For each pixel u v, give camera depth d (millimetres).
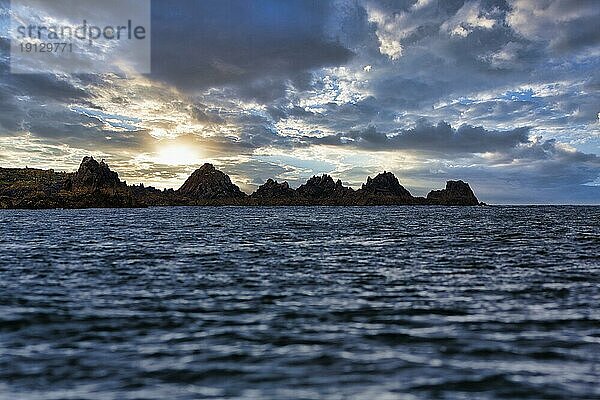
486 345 15430
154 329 17172
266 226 82000
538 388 12234
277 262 34594
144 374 13070
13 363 13828
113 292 23500
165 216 131000
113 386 12312
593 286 25188
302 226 82062
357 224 88875
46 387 12234
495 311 19750
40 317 18719
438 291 23797
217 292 23516
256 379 12719
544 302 21406
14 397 11656
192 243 49656
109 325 17656
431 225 85500
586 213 159625
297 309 20047
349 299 21938
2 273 29297
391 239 55000
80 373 13125
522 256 38219
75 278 27562
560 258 36938
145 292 23500
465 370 13352
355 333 16672
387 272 29859
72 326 17516
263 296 22578
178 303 21125
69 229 72312
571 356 14516
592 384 12516
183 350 14930
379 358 14219
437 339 16031
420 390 12086
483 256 38281
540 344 15562
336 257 37656
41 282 26234
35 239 54062
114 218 115188
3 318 18547
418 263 34062
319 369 13383
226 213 162125
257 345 15391
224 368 13469
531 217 124875
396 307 20375
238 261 35125
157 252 41031
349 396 11727
